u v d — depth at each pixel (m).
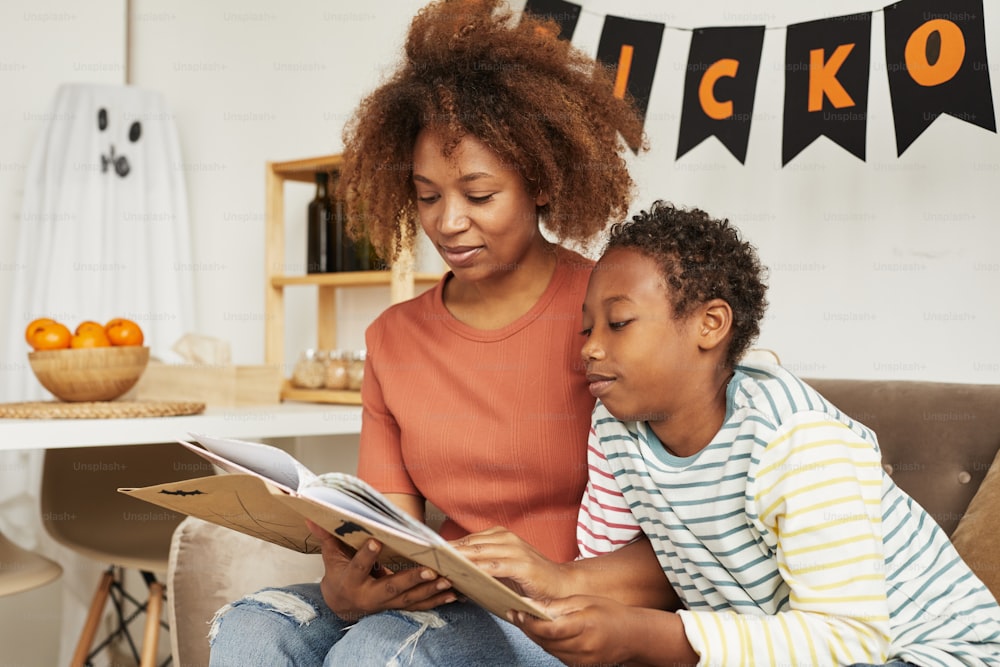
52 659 2.56
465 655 0.95
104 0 2.77
